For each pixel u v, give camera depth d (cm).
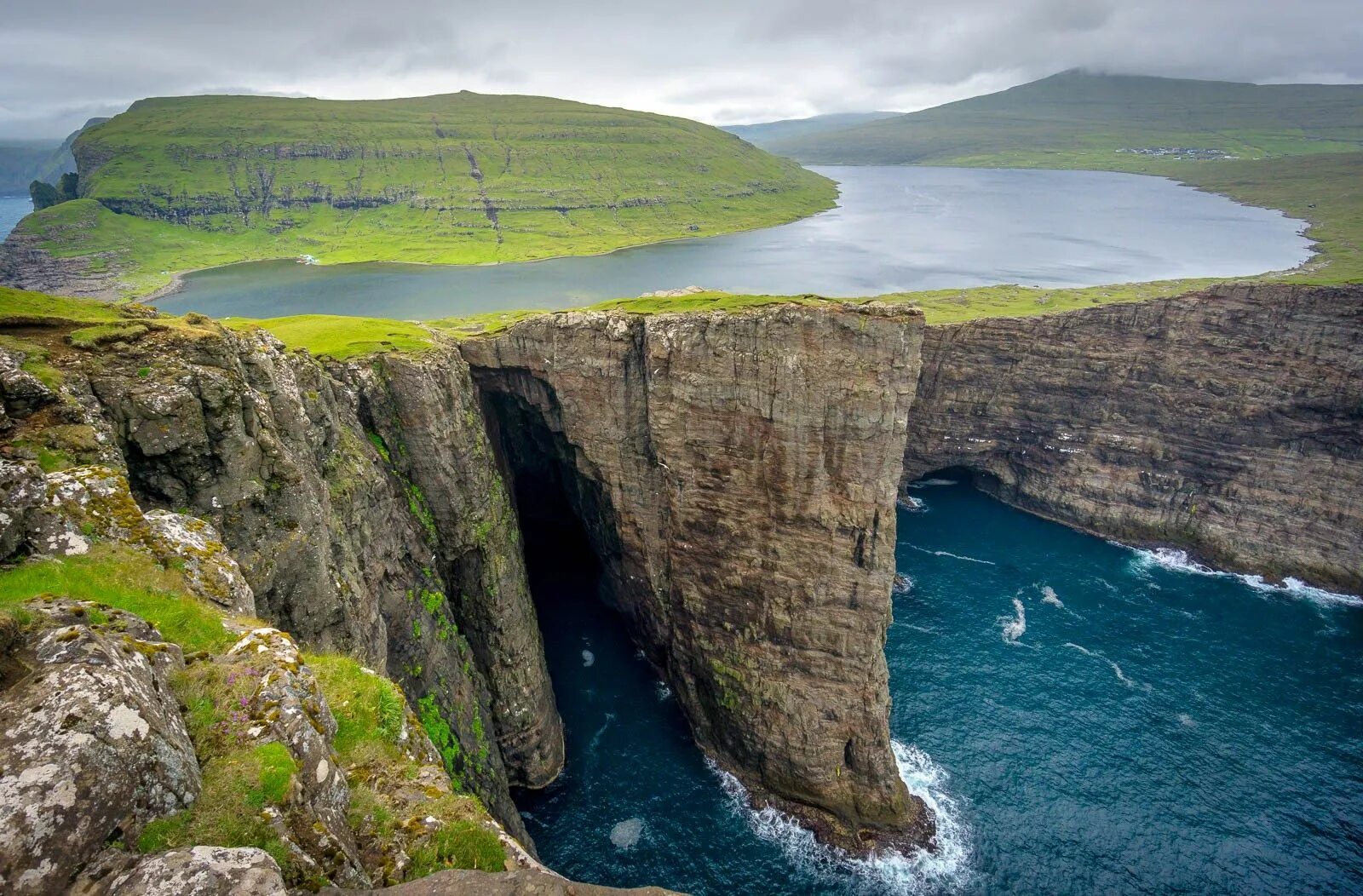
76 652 1495
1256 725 7344
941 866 5962
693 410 6731
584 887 1638
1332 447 9831
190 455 3008
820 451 6275
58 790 1252
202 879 1238
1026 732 7200
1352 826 6269
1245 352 10256
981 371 11781
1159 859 5991
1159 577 10075
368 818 1917
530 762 6562
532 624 7350
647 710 7544
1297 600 9550
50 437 2417
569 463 8475
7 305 3400
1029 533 11281
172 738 1524
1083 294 15312
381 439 5847
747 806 6544
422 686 5128
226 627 2131
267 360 3912
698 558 7088
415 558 5706
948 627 8781
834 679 6538
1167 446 10894
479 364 7850
